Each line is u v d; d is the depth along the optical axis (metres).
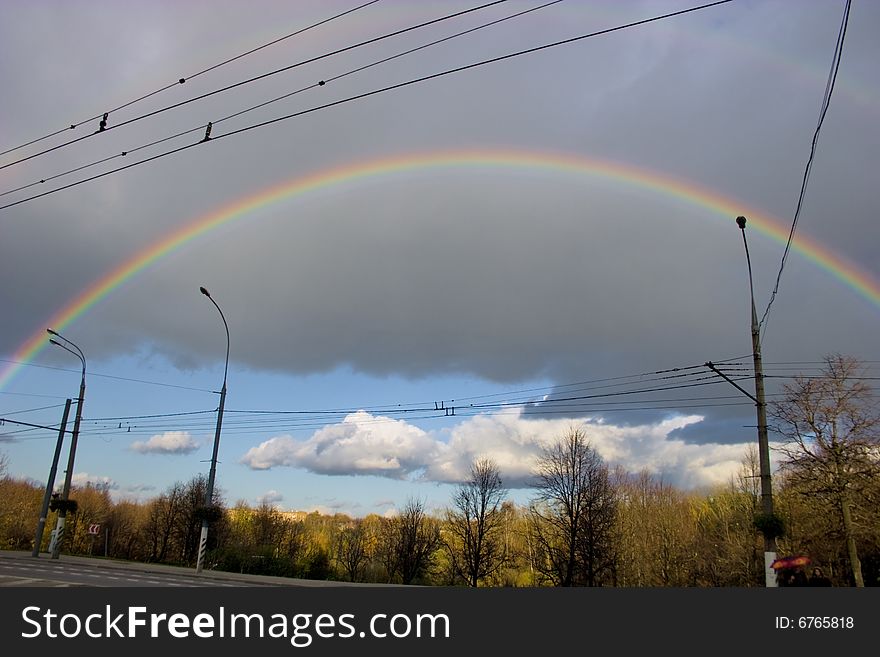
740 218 22.53
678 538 67.81
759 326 22.36
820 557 38.56
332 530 95.69
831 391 35.78
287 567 46.22
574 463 53.88
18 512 85.50
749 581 54.53
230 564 45.16
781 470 38.16
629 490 73.69
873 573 41.06
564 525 53.28
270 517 87.31
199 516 37.28
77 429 44.34
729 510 63.09
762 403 21.67
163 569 39.28
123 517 100.00
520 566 69.25
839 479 34.69
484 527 62.50
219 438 38.28
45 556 44.59
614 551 56.09
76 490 96.75
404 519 70.31
